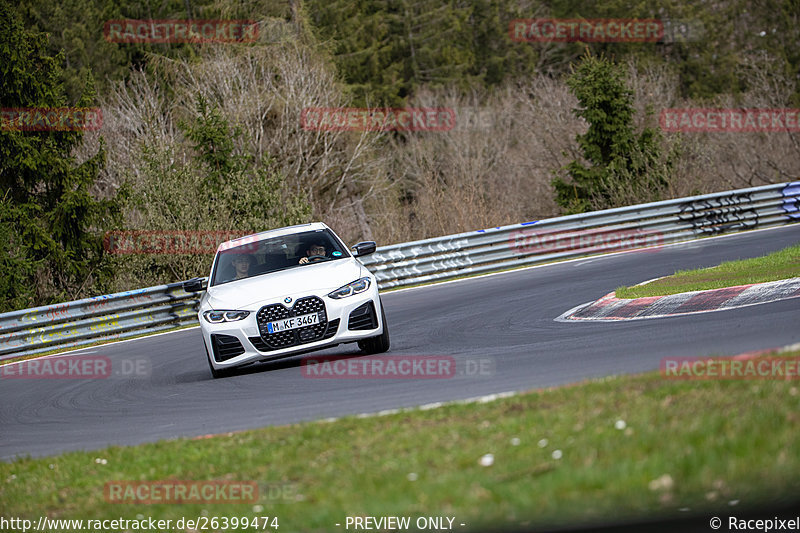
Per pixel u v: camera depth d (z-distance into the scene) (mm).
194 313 71562
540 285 61531
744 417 18016
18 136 102000
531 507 16125
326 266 40094
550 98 188000
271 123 146125
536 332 40500
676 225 82500
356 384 32156
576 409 21328
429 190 138000
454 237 77688
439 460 19469
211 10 166500
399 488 18172
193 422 30156
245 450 23422
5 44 101875
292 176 144750
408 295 68750
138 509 20500
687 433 17688
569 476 16734
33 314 64688
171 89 157750
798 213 86188
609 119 122062
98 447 28641
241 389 35250
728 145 176875
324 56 165625
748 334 30484
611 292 50062
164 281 97375
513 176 192625
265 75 152500
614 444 17969
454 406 24312
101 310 67375
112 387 42656
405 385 30656
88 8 178625
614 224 80812
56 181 104312
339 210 149375
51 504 22344
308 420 26625
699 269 53594
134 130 146500
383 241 137000
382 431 22828
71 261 104000
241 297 38531
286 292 37906
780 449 16188
